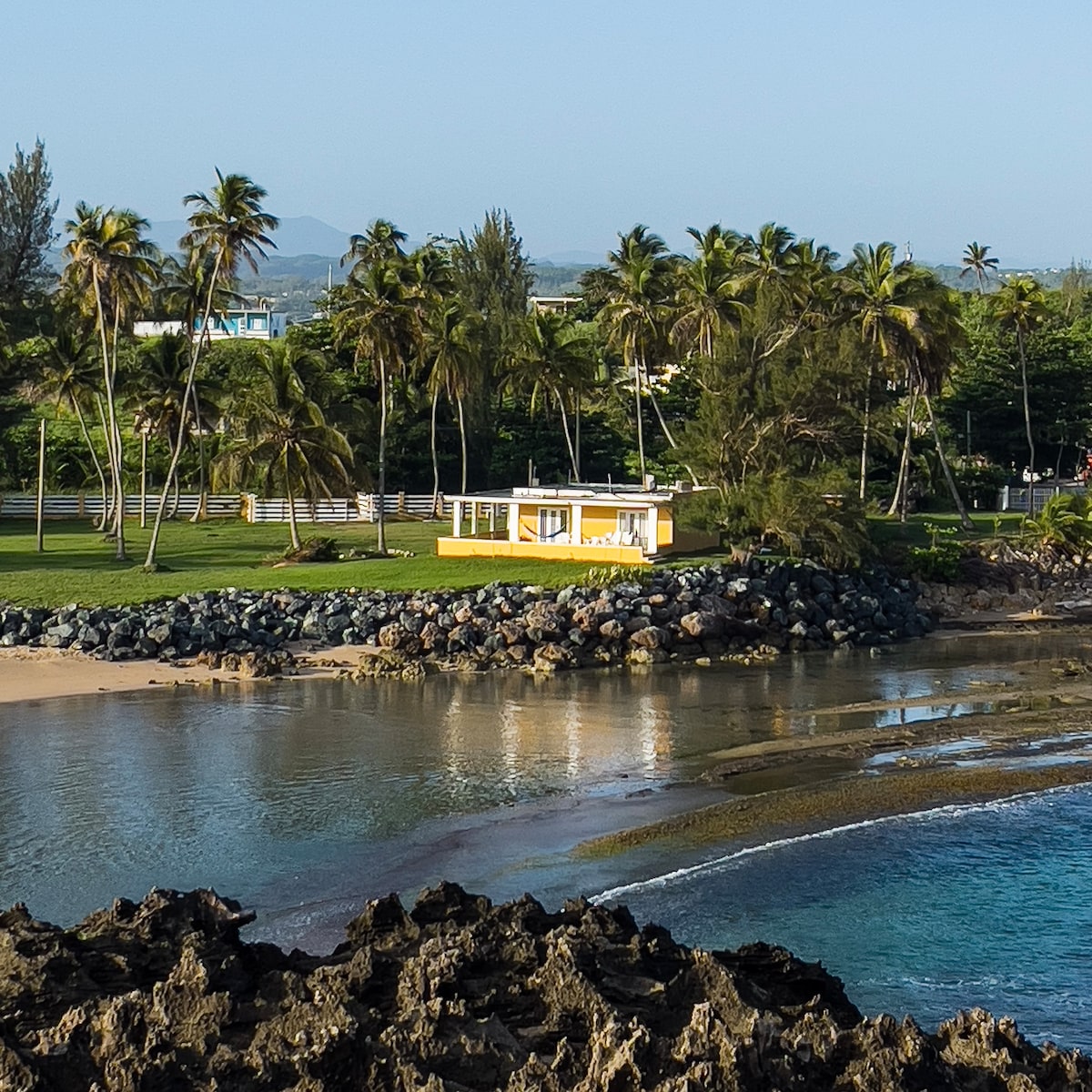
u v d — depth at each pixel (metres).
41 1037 22.64
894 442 96.81
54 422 122.31
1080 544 89.94
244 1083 21.70
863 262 97.94
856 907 34.78
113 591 72.25
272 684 60.25
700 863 37.59
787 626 72.50
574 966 25.06
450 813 41.78
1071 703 56.69
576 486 93.44
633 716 54.62
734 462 83.81
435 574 76.19
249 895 35.16
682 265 105.38
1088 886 36.19
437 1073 22.33
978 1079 23.09
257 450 83.88
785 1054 22.67
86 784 44.50
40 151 137.62
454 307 104.25
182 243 80.75
